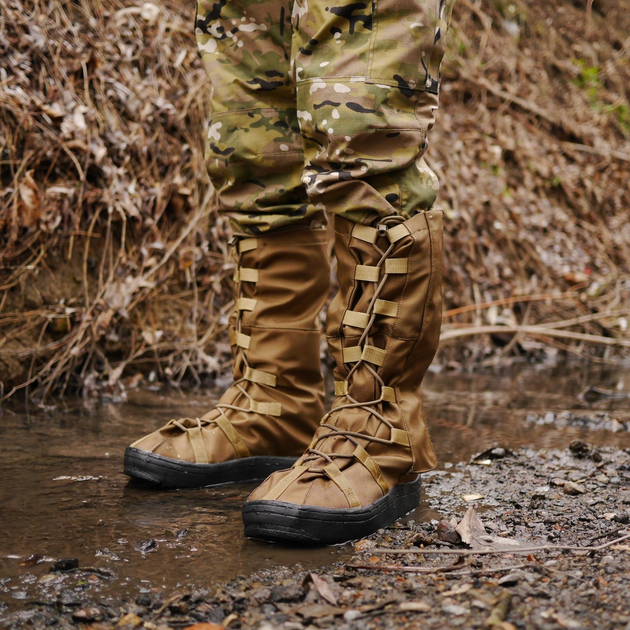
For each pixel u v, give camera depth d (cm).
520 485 158
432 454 142
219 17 157
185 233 289
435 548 119
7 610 96
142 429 204
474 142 454
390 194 129
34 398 241
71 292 259
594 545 119
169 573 108
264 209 157
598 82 548
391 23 126
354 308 135
